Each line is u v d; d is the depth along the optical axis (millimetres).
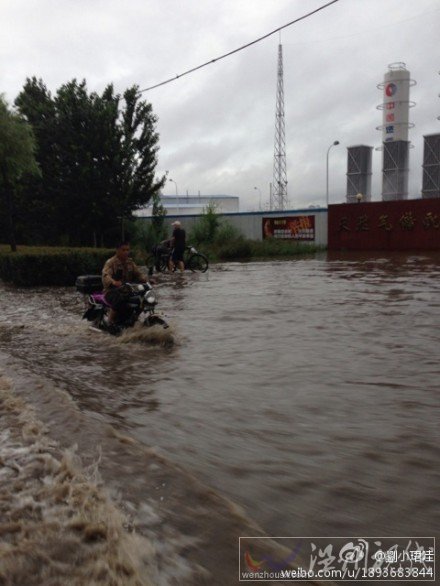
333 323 7301
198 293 11312
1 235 31078
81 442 3428
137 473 2959
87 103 27734
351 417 3814
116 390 4703
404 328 6785
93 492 2703
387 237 26734
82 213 28203
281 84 60156
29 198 28672
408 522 2473
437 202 25234
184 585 2004
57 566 2086
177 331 7199
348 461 3113
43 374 5316
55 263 14445
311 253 27734
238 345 6270
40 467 3018
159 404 4270
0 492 2719
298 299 9695
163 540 2303
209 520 2467
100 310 7719
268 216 33000
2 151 18047
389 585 2057
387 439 3406
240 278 14445
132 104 28969
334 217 28266
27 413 3986
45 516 2469
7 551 2178
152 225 31234
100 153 27500
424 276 12812
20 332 7727
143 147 29516
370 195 55812
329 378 4789
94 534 2303
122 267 7773
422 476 2904
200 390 4594
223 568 2119
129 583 1987
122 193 27703
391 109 56938
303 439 3455
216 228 31500
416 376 4754
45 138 27641
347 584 2062
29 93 29953
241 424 3760
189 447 3391
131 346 6551
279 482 2887
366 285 11406
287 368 5168
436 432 3494
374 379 4707
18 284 14602
